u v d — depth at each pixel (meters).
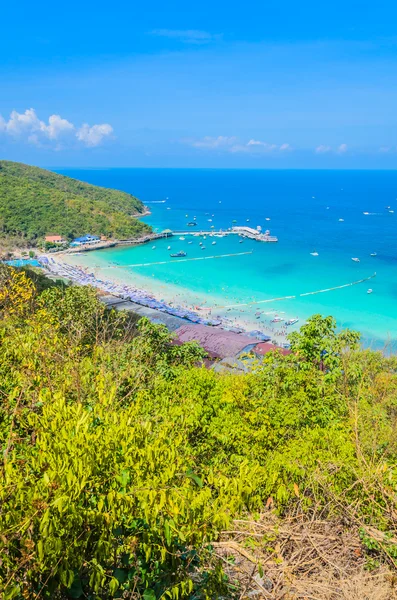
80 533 3.86
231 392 11.63
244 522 5.31
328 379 13.16
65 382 7.20
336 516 5.93
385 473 7.02
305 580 4.95
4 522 3.55
